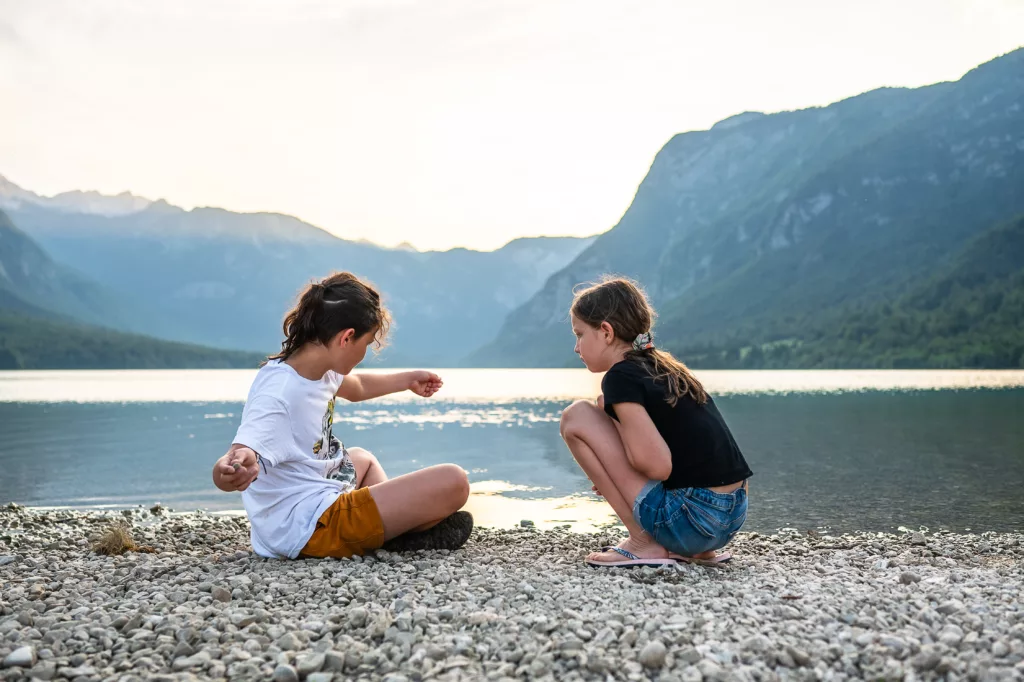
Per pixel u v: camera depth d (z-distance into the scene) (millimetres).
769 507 6750
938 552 4664
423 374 4594
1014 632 2633
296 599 3180
